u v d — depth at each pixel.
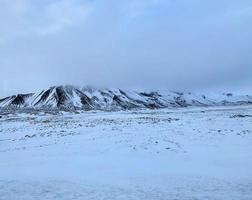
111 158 19.48
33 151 22.66
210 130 30.44
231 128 32.44
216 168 16.22
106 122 41.69
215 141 24.44
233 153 20.12
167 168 16.52
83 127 34.66
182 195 11.48
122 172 15.80
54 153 21.62
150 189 12.44
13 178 14.92
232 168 16.14
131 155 20.20
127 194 11.77
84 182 13.88
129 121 42.22
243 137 25.95
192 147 22.22
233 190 12.03
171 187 12.69
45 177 15.02
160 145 22.91
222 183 13.16
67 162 18.61
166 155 19.91
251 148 21.59
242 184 12.95
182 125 35.00
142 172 15.71
